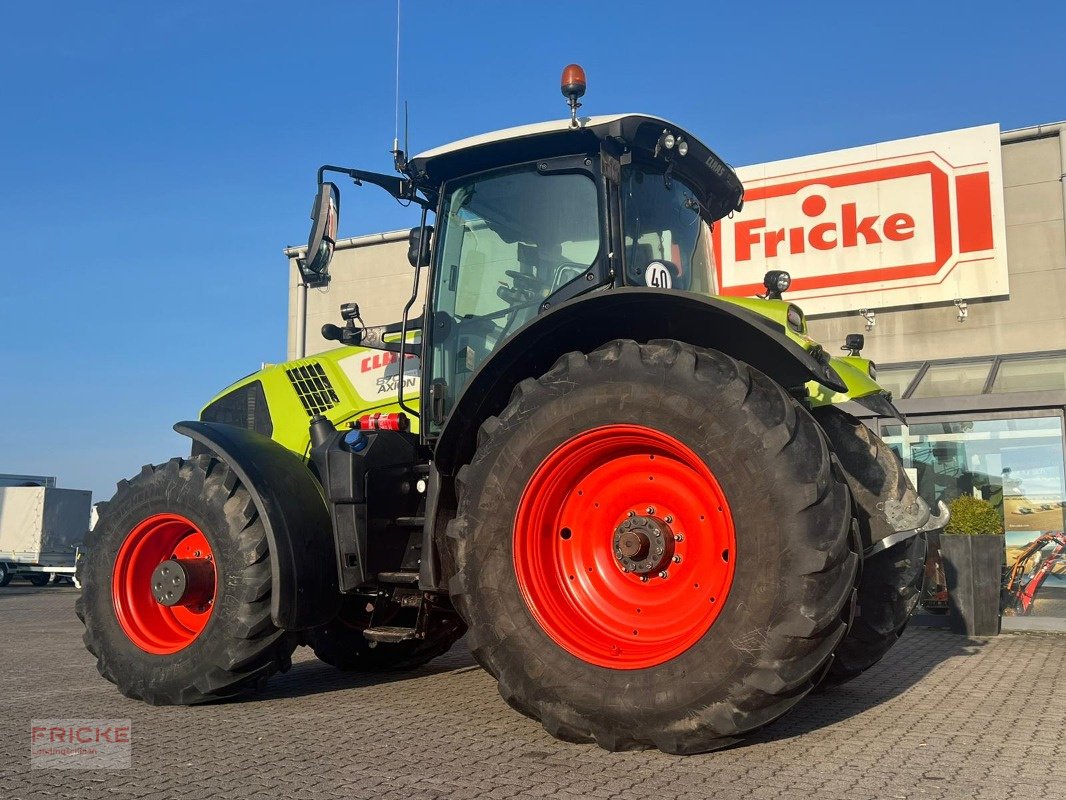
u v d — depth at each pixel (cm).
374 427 458
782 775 300
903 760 319
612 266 413
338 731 381
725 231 1346
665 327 384
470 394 391
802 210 1309
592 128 418
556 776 302
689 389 342
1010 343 1219
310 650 677
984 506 804
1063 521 984
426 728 385
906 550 466
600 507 376
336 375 550
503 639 358
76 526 2347
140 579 478
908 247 1252
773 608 311
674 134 445
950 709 418
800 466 320
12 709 443
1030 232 1230
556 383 372
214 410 593
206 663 436
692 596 349
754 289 1324
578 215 431
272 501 442
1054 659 595
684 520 356
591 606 366
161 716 422
